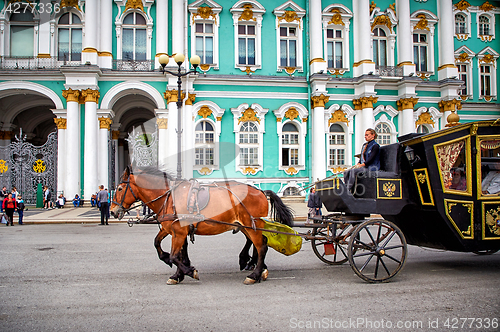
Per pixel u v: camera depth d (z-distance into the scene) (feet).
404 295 18.48
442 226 21.83
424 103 80.48
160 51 71.31
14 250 31.24
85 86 67.82
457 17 87.86
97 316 15.78
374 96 77.56
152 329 14.40
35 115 92.79
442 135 21.54
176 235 20.20
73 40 72.90
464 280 21.29
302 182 75.82
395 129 78.95
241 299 17.93
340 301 17.58
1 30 70.64
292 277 22.18
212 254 29.35
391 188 22.22
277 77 74.69
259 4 75.72
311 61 75.97
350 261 20.25
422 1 82.33
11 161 69.92
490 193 22.65
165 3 71.67
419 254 29.43
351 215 23.49
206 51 75.05
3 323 15.05
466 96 86.53
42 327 14.64
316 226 23.26
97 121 69.87
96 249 31.68
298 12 76.95
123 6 72.64
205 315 15.84
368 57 76.79
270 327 14.58
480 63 88.17
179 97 52.13
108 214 51.65
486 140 22.08
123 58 73.15
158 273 23.22
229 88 74.02
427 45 82.74
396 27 80.53
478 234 21.99
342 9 78.13
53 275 22.67
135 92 72.74
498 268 24.38
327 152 77.05
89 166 68.23
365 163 22.89
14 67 69.36
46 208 68.18
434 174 21.35
